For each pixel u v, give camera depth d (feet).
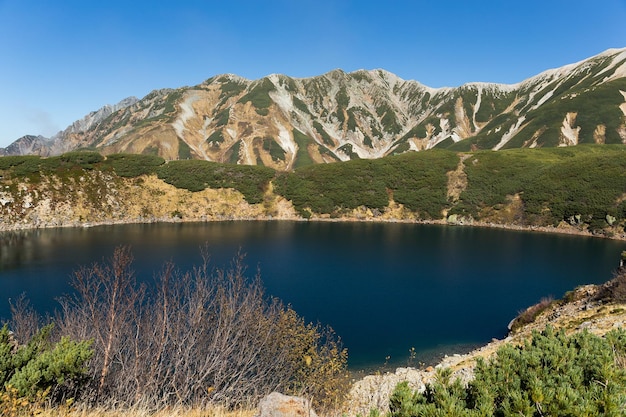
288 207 435.53
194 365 43.14
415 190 435.94
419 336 105.09
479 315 122.01
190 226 343.87
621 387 17.74
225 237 278.26
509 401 17.88
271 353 52.03
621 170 352.08
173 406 38.45
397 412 18.19
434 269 185.47
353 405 57.26
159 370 41.19
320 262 198.39
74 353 32.14
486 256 219.20
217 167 453.17
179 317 44.55
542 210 358.43
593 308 82.43
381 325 112.68
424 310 126.21
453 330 109.60
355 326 111.75
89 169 381.19
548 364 21.62
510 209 381.40
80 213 339.98
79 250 212.23
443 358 90.94
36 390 29.71
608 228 307.37
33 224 309.42
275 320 57.67
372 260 205.26
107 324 44.93
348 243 262.47
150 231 303.07
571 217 334.85
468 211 396.98
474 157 467.11
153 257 196.44
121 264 44.24
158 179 416.46
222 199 421.18
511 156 460.55
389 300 136.36
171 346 45.16
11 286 138.51
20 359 32.30
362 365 87.30
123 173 397.39
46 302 120.16
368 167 473.26
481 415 16.92
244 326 47.73
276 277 165.58
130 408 34.35
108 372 41.27
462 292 147.23
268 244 251.80
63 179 357.00
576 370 19.89
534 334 26.13
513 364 21.57
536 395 16.99
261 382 48.24
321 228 348.38
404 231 333.21
